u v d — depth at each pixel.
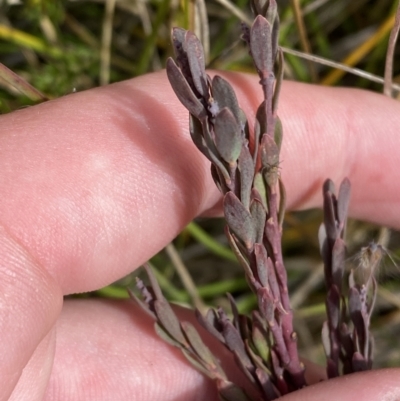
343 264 0.15
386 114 0.17
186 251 0.20
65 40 0.20
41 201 0.15
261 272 0.14
